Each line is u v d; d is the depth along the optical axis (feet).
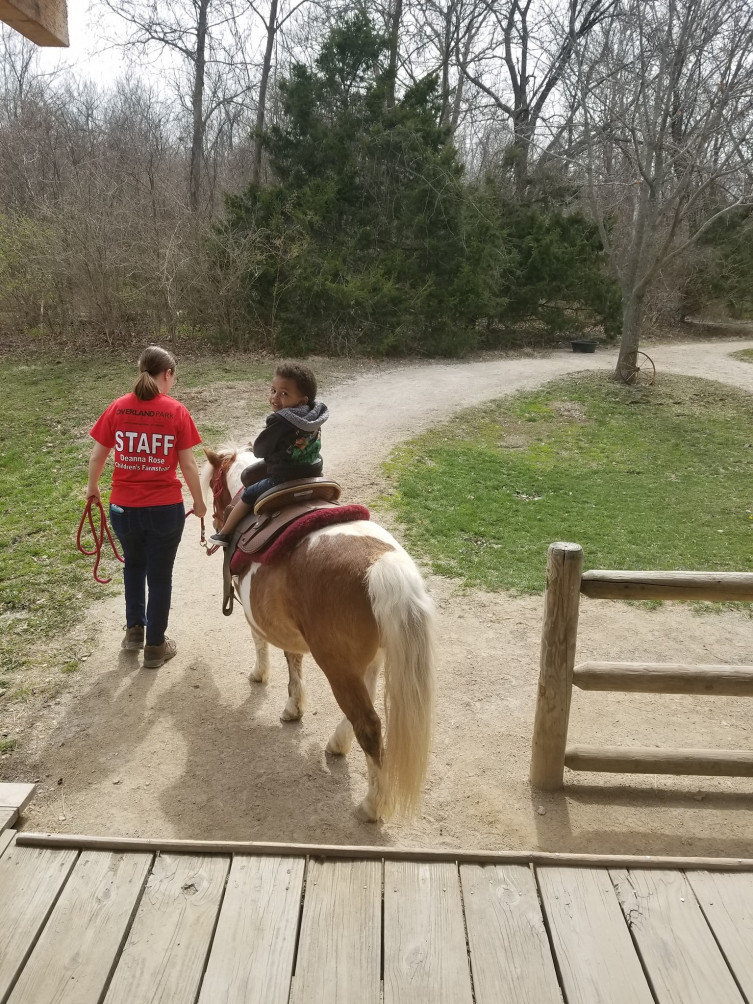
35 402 41.70
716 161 51.67
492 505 28.66
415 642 9.34
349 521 11.23
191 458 14.73
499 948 7.64
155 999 6.97
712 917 8.05
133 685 15.47
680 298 93.50
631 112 51.11
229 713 14.56
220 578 21.43
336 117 67.92
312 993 7.09
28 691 15.06
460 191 66.23
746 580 11.00
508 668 16.76
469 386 52.95
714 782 12.73
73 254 53.57
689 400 51.70
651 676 11.41
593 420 45.55
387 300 62.08
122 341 56.80
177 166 86.28
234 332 59.47
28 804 10.75
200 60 78.89
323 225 64.95
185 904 8.04
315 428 11.44
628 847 11.14
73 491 28.14
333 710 14.75
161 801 11.96
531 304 75.46
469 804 12.07
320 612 10.26
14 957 7.34
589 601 20.61
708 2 44.47
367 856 8.75
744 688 11.29
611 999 7.13
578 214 82.28
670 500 30.68
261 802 11.99
